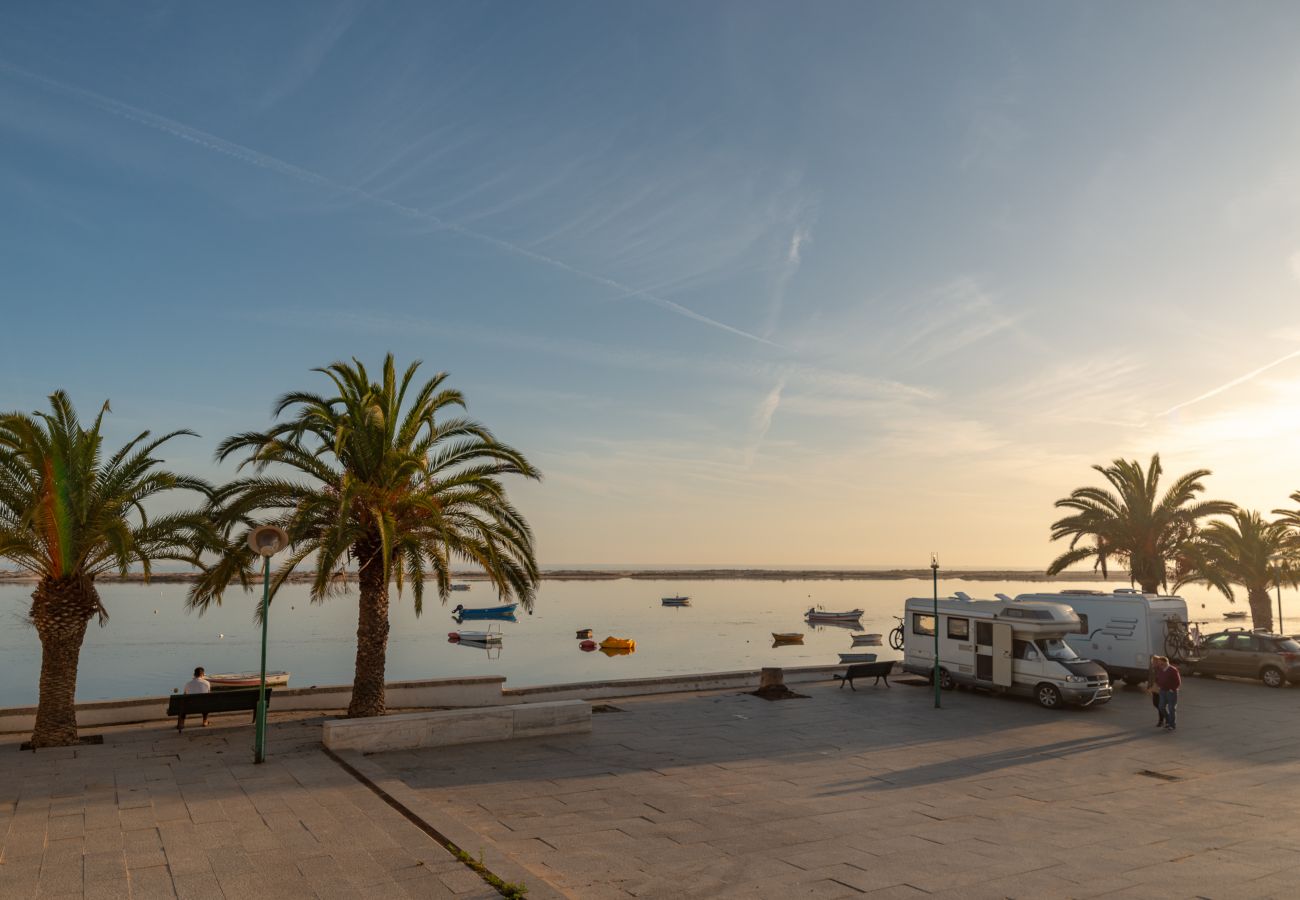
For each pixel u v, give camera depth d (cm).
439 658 6550
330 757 1466
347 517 1795
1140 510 3325
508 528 2061
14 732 1797
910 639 2758
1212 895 931
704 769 1530
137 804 1138
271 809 1116
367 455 1884
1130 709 2309
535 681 5122
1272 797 1392
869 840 1120
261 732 1421
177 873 870
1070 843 1121
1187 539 3309
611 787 1381
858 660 5959
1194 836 1161
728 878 959
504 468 2053
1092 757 1702
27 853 930
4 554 1598
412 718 1634
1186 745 1828
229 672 5247
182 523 1748
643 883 938
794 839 1118
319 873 874
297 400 1883
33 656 6247
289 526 1852
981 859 1047
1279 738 1912
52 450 1591
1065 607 2400
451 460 2009
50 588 1641
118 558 1598
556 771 1486
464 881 859
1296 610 13625
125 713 1867
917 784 1456
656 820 1194
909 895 917
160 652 6506
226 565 1862
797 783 1445
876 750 1739
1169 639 2684
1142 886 957
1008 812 1282
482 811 1222
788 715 2139
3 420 1524
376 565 1948
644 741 1777
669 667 5884
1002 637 2431
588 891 909
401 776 1423
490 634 7669
